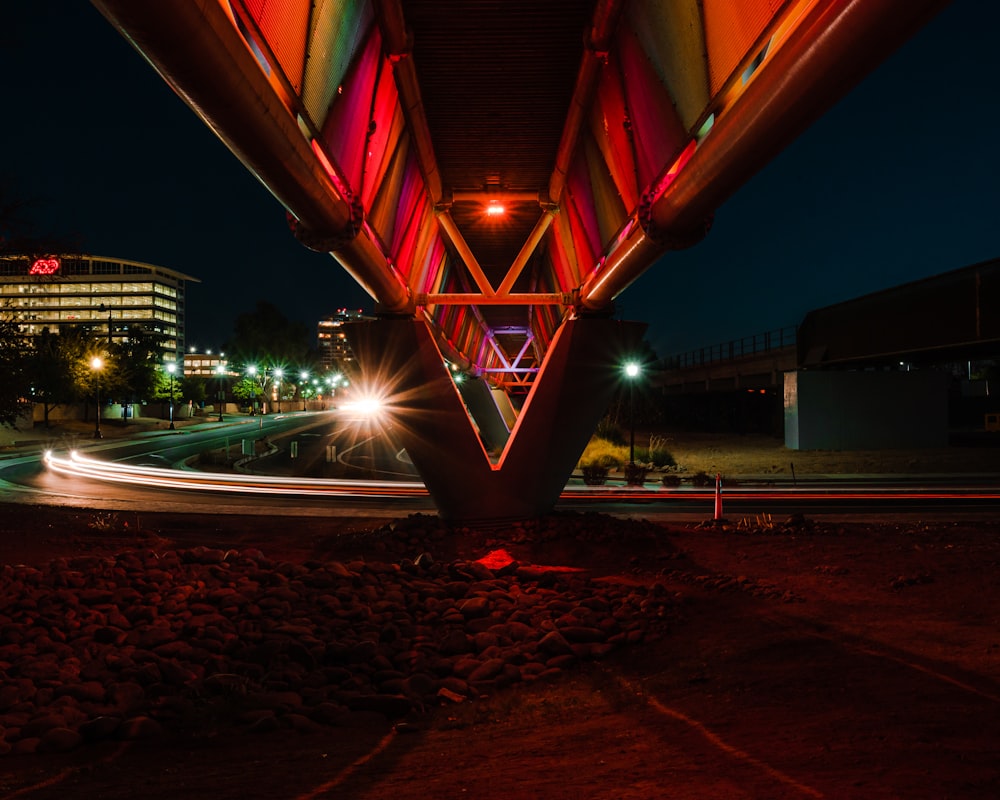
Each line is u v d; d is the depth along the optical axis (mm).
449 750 6504
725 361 68500
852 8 4590
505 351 50812
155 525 20984
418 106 12992
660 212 9547
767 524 18953
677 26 8133
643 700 7895
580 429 18703
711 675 8531
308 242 10266
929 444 45906
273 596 12320
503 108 13859
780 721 6461
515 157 16094
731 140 6711
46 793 5578
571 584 13508
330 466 44438
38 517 21625
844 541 16875
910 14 4410
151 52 4891
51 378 67500
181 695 8523
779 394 57875
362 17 9164
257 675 9375
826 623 10305
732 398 75688
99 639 10352
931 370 46094
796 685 7664
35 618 10852
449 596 12914
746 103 6160
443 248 21297
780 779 4762
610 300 16484
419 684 8883
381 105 11227
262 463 48719
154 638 10305
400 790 5199
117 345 88250
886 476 35469
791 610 11258
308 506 25922
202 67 5172
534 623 11266
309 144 7875
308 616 11609
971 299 34625
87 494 29703
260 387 137125
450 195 17438
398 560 16016
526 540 17328
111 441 65312
